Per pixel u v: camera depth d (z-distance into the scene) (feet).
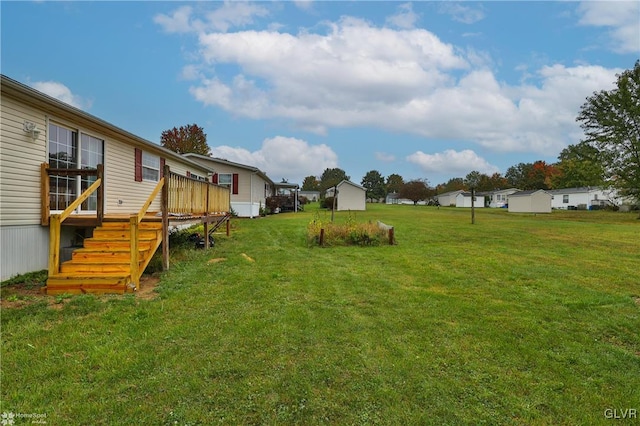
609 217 80.28
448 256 26.76
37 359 9.49
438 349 10.49
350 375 8.91
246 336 11.14
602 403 7.96
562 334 11.76
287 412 7.41
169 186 21.75
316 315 13.26
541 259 25.58
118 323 12.16
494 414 7.48
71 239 22.67
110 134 26.73
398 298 15.69
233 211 67.46
